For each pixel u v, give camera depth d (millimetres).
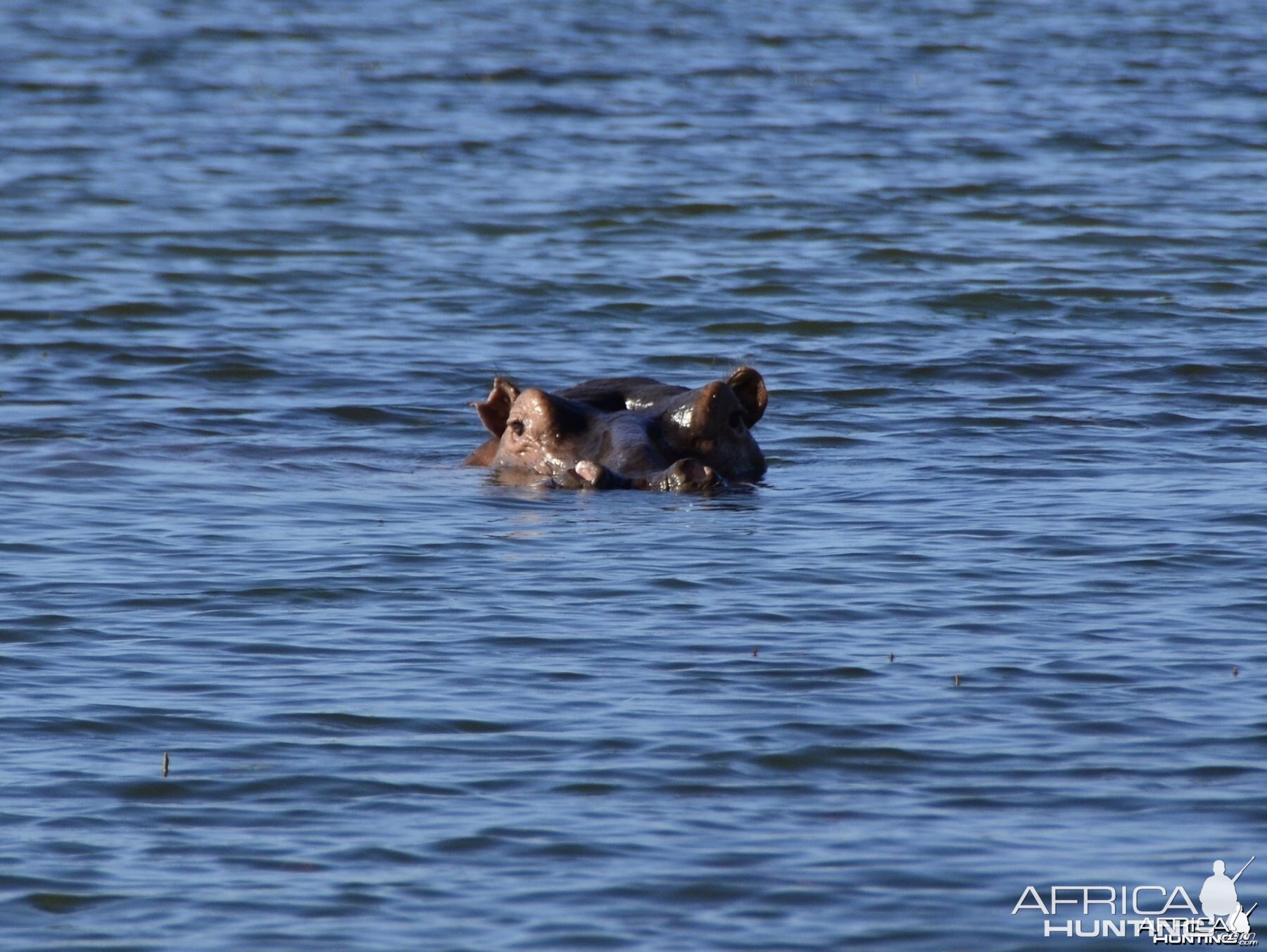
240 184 110312
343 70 157875
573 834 30172
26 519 49094
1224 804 31203
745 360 72062
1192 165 119625
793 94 147125
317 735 34062
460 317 79188
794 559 45406
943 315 80500
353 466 56625
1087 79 156625
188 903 27984
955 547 46469
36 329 75688
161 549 46344
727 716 35000
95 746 33500
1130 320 79062
